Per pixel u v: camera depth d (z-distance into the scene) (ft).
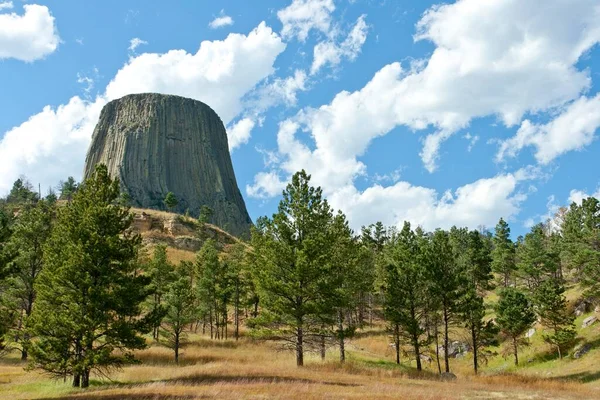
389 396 61.72
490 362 176.76
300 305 102.06
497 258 245.24
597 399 76.54
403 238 204.74
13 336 99.50
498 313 170.30
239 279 205.77
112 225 87.61
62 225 88.33
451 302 137.49
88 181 92.22
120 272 89.35
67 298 80.12
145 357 137.18
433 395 65.31
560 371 143.13
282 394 59.47
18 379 92.12
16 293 131.95
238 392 61.26
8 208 323.57
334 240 108.06
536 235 222.89
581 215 197.26
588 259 154.40
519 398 70.38
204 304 189.26
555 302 154.61
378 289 189.78
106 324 81.56
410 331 132.46
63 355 78.89
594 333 153.99
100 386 79.77
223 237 413.80
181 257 323.98
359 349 166.50
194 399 56.34
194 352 149.48
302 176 110.93
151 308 156.46
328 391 65.05
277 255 102.83
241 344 172.55
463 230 280.51
